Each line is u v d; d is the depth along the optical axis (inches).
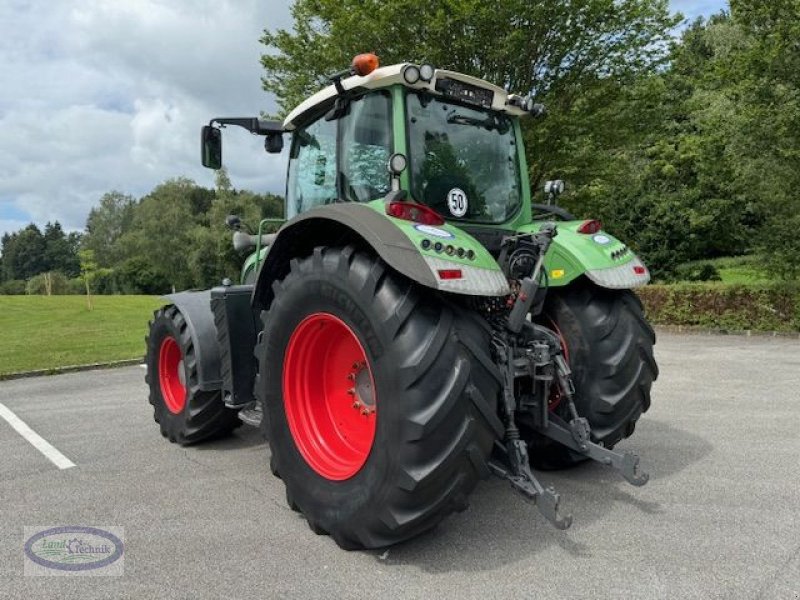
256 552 109.8
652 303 472.1
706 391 238.2
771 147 415.8
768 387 244.5
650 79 476.7
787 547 106.3
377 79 126.9
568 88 472.1
